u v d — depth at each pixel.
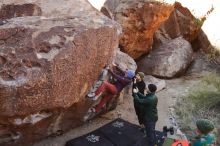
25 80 5.26
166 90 9.94
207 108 9.02
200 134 5.54
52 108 5.95
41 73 5.41
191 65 11.73
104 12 10.41
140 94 7.33
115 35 7.00
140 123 7.60
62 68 5.69
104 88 7.29
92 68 6.50
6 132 5.95
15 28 5.76
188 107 9.02
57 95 5.79
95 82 6.97
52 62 5.52
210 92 9.45
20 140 6.32
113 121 7.99
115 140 7.31
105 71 7.08
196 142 5.52
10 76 5.23
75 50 5.87
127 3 10.07
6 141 6.14
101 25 6.53
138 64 11.14
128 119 8.41
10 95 5.20
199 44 12.82
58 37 5.82
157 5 9.99
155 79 10.20
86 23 6.45
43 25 6.07
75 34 5.93
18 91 5.23
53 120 6.63
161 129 8.11
